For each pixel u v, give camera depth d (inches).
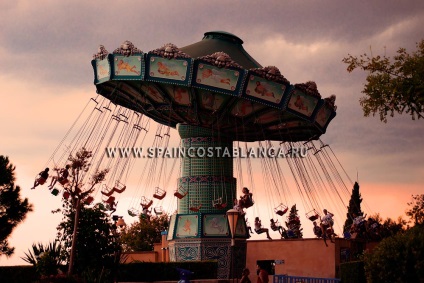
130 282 1476.4
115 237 1477.6
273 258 1756.9
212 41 1781.5
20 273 1421.0
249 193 1614.2
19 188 1927.9
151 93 1667.1
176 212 1765.5
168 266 1528.1
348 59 1239.5
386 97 1218.6
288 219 1761.8
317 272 1690.5
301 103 1636.3
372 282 971.9
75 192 1430.9
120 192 1501.0
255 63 1763.0
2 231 1889.8
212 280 1467.8
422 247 946.1
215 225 1681.8
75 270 1407.5
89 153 1480.1
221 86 1581.0
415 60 1192.2
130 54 1582.2
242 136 1850.4
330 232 1648.6
